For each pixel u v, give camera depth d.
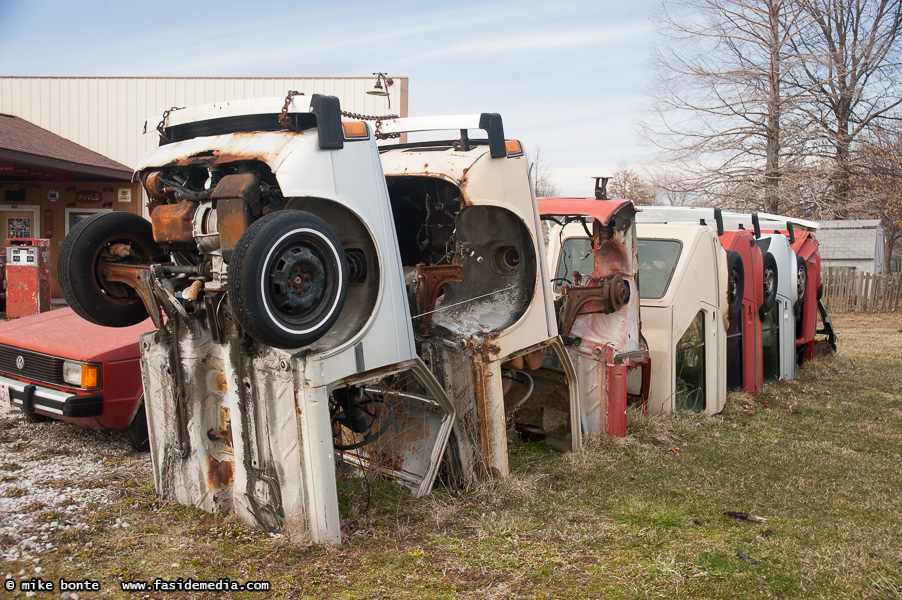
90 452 5.41
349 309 4.05
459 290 5.05
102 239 4.07
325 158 3.73
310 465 3.65
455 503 4.41
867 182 26.78
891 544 4.04
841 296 23.88
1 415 6.44
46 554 3.60
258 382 3.81
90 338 5.50
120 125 17.95
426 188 5.15
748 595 3.35
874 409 7.93
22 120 17.80
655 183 25.52
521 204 4.96
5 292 14.09
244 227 3.55
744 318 8.34
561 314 5.88
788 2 23.14
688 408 7.30
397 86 16.94
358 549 3.74
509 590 3.35
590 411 6.14
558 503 4.62
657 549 3.90
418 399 4.68
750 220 9.78
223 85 17.52
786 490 5.03
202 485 4.17
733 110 24.00
